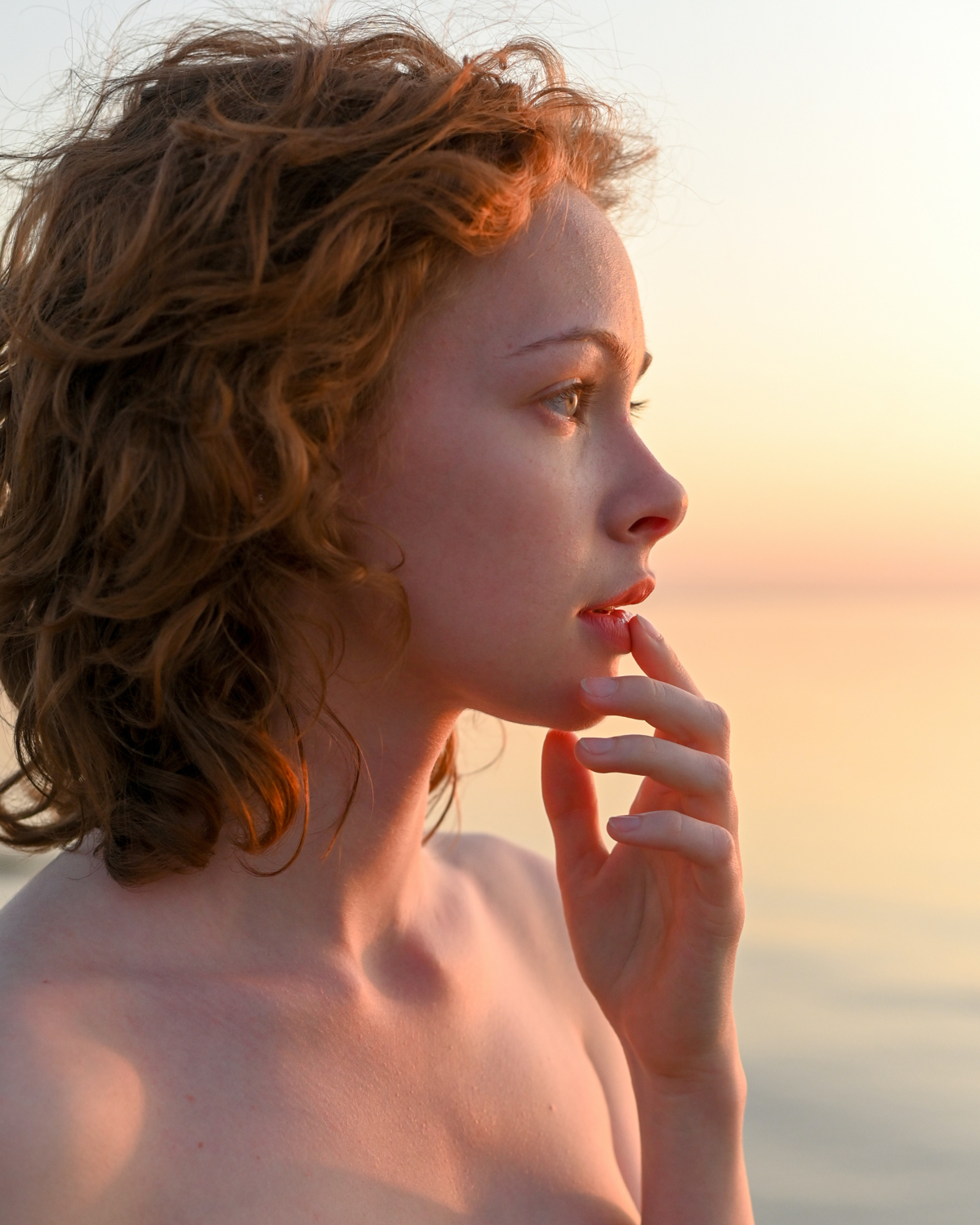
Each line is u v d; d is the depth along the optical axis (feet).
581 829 3.79
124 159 2.97
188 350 2.71
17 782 3.41
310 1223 2.58
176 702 2.81
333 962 3.03
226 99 2.96
